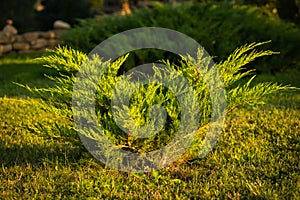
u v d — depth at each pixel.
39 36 14.84
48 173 3.97
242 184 3.64
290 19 12.37
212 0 10.91
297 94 7.46
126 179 3.87
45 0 18.75
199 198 3.48
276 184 3.61
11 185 3.76
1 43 14.11
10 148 4.80
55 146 4.79
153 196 3.50
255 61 9.80
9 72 11.23
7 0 18.48
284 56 10.07
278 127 5.21
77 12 18.59
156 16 10.38
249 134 5.02
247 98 3.98
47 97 4.15
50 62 4.05
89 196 3.53
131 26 10.23
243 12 10.56
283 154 4.40
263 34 9.98
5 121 6.05
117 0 23.52
